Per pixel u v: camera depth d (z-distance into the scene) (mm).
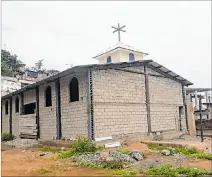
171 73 20531
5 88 33031
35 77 41219
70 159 11125
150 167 9617
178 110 21359
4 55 54062
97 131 14539
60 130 16734
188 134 21859
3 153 14047
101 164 9906
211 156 11953
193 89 27656
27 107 21750
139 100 17453
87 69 14703
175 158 11758
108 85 15586
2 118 25672
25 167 9859
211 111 26797
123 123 16016
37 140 18500
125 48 24594
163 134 19000
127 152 12117
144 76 18234
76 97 15836
